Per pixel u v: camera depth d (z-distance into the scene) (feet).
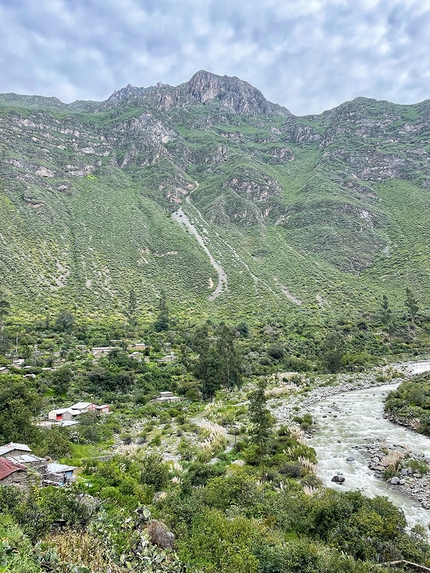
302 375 282.97
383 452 125.80
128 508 76.23
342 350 317.22
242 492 86.53
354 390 237.45
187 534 66.33
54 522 63.52
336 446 134.21
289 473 109.70
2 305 365.40
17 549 48.96
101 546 54.90
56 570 46.37
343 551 64.28
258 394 122.72
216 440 143.54
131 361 277.23
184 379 265.75
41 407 191.93
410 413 164.96
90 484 95.35
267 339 362.94
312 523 73.36
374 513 72.08
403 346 354.95
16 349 281.54
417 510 87.76
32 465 105.70
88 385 239.50
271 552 59.98
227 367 255.29
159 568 52.60
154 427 180.75
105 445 154.20
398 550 63.93
